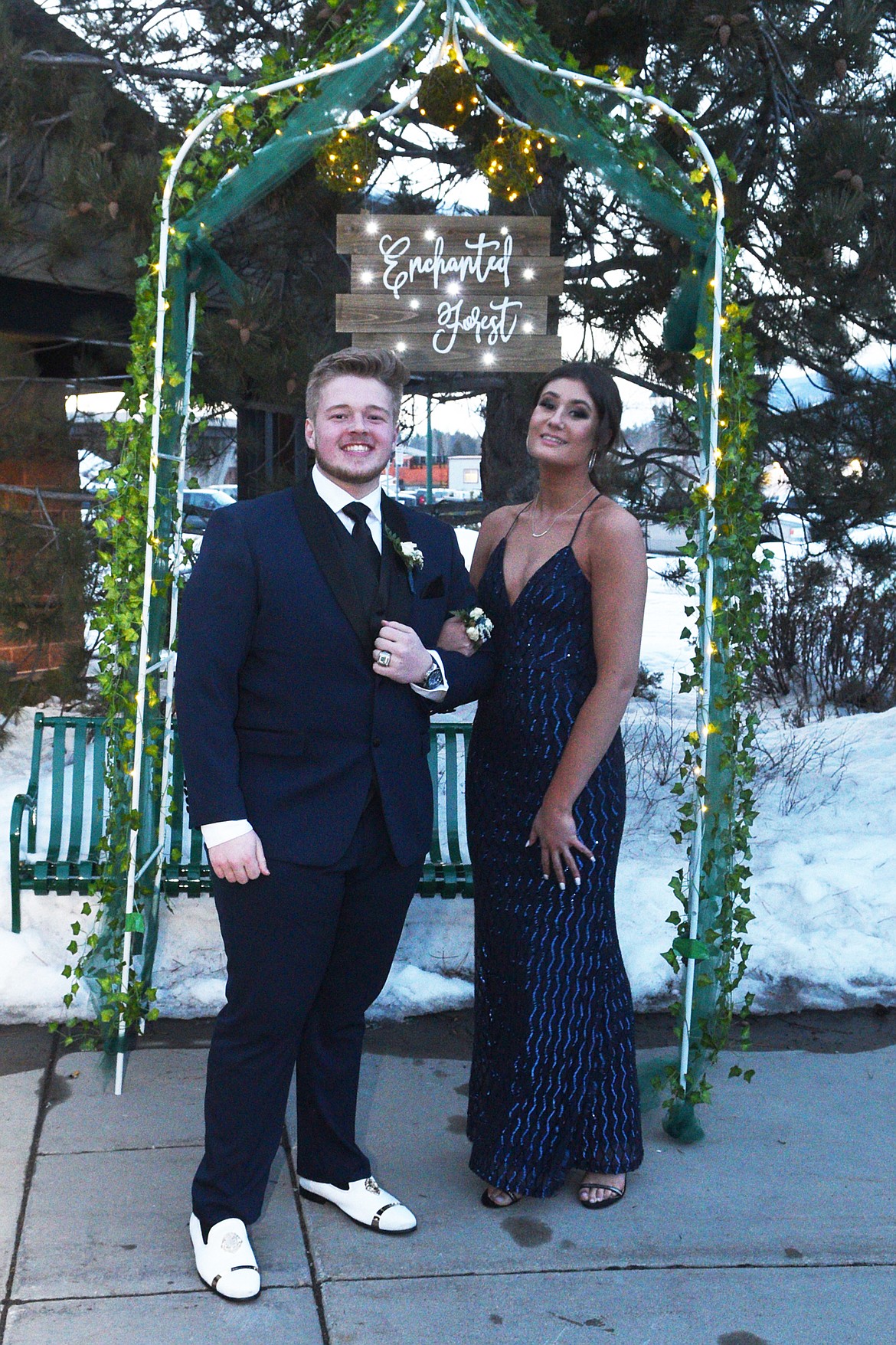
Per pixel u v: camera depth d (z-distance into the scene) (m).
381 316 4.35
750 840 5.15
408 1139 3.17
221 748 2.45
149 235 4.75
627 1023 2.92
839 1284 2.58
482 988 2.90
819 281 5.07
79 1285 2.51
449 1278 2.57
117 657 3.43
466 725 4.33
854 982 4.08
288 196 5.32
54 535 5.68
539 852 2.82
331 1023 2.74
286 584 2.47
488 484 7.27
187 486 3.94
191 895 3.94
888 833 5.16
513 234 4.31
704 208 3.30
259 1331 2.39
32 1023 3.77
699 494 3.25
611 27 4.81
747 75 5.00
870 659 8.97
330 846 2.48
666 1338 2.40
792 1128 3.27
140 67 5.88
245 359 4.80
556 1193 2.93
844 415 5.96
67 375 7.45
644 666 9.15
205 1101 2.62
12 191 5.42
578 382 2.80
